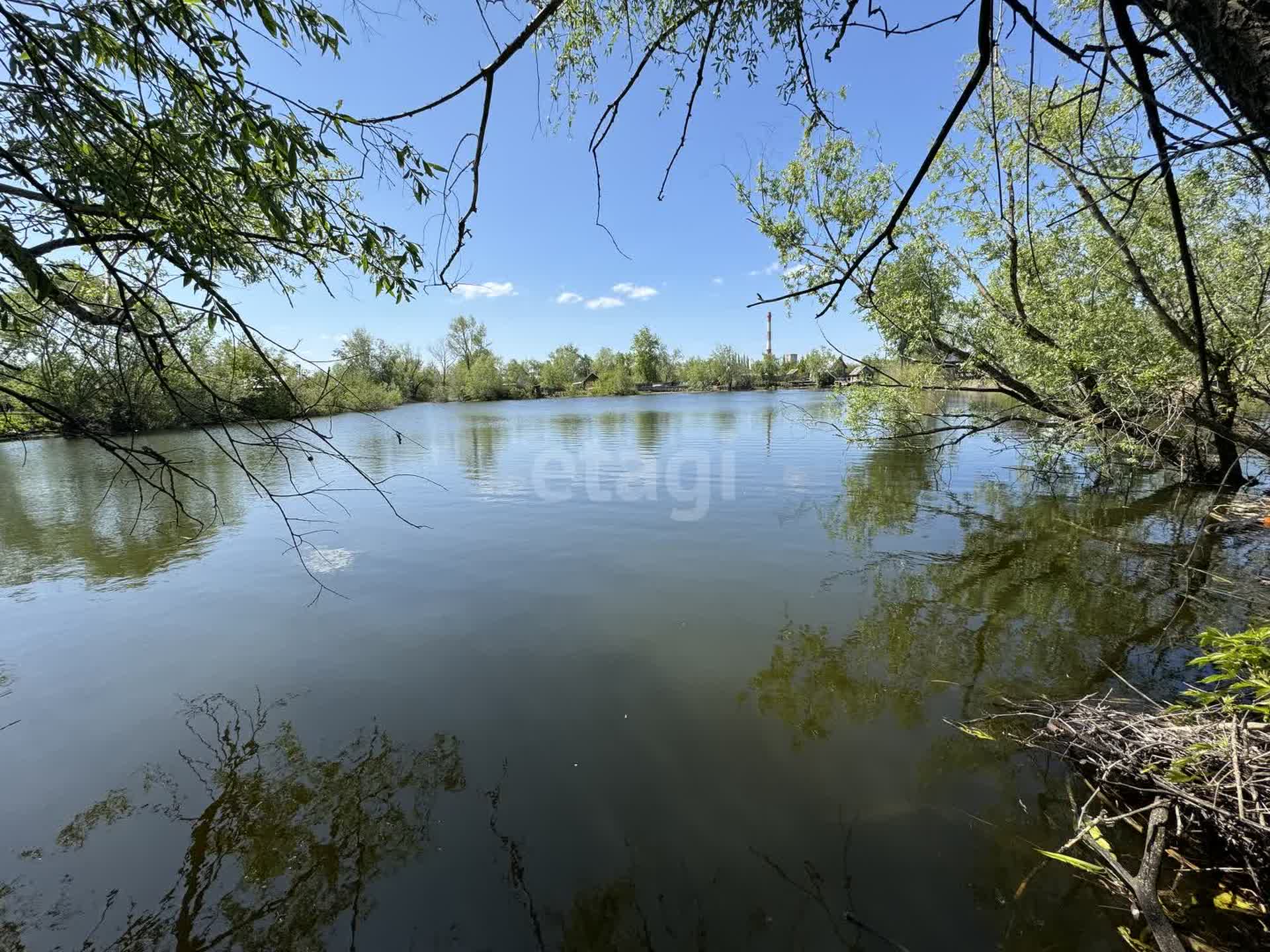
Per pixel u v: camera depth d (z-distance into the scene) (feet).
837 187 28.02
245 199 6.75
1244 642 7.83
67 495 35.37
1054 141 20.02
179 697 12.55
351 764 10.20
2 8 5.30
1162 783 7.82
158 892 7.79
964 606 16.53
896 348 31.37
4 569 21.39
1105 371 24.44
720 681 12.66
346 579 19.79
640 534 24.58
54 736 11.22
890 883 7.45
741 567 20.26
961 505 28.86
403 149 6.65
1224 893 7.02
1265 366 20.43
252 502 32.78
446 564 21.24
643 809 8.88
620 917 7.13
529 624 15.90
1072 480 33.55
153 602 18.02
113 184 6.12
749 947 6.69
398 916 7.32
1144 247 21.98
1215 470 30.19
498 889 7.63
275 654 14.44
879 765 9.69
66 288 8.20
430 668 13.56
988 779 9.23
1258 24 3.44
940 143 3.84
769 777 9.48
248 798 9.46
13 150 6.12
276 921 7.34
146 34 5.52
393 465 44.39
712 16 6.05
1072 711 10.38
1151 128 4.05
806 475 37.19
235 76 5.84
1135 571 18.90
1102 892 7.21
